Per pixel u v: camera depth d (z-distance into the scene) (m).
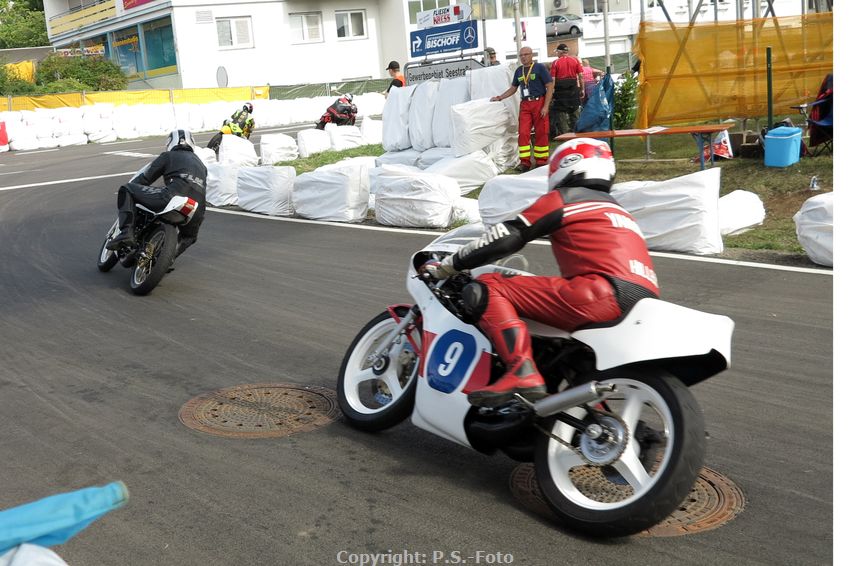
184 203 8.03
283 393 5.38
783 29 13.38
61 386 5.64
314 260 9.53
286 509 3.86
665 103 13.73
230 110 35.50
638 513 3.37
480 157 13.79
